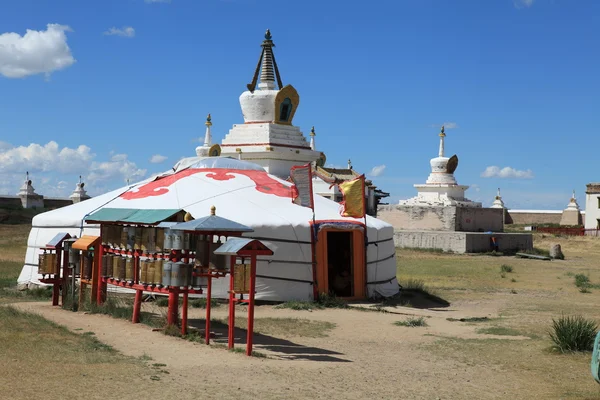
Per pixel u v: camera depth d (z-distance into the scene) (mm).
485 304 22859
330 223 21969
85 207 23422
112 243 16734
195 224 13555
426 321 18500
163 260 14930
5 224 57625
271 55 36062
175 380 10352
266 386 10352
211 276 13844
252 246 12789
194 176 23703
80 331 14180
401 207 53562
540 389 11109
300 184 22078
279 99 35219
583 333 14305
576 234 70188
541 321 18734
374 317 19062
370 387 10797
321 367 12078
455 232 47625
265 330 16047
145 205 22188
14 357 11125
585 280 30266
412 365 12734
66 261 18297
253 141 34594
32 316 15312
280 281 21047
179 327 14805
